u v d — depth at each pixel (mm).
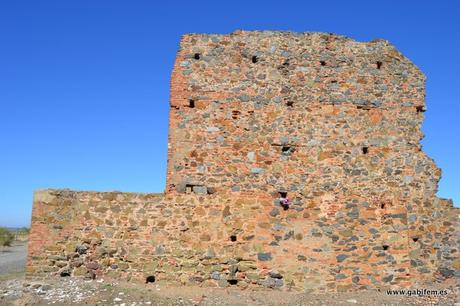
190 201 15359
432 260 16062
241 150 15938
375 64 17156
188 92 16172
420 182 16578
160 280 14742
